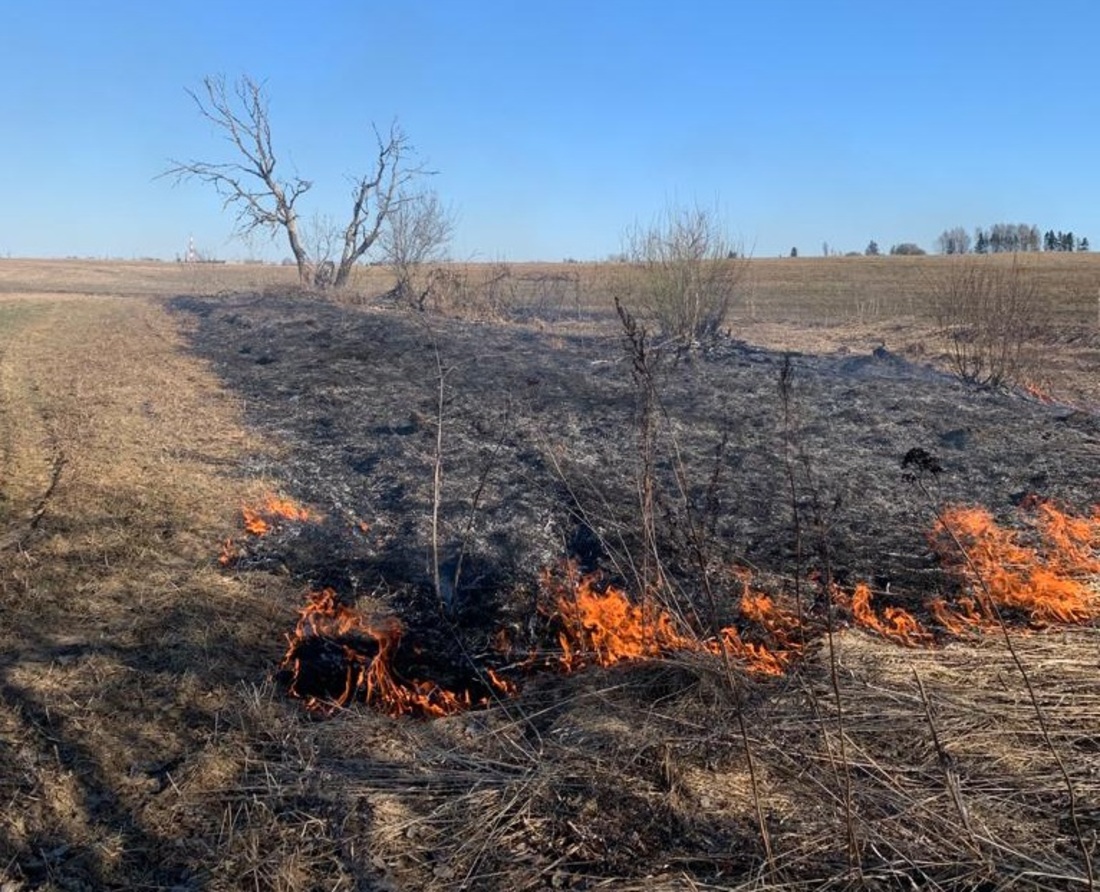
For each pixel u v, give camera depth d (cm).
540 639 537
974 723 420
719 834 354
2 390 1353
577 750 408
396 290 2602
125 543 676
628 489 773
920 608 565
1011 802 365
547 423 1000
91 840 363
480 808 374
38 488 830
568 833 359
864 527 697
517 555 639
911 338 2002
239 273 5106
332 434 1005
